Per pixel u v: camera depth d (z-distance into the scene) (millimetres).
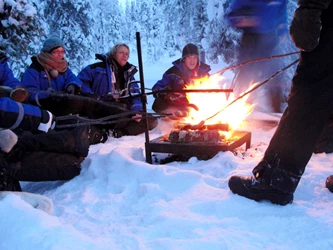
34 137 2650
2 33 5609
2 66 3711
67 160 2715
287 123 2020
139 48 2967
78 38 14781
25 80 4090
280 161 2039
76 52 14766
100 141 4023
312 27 1837
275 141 2068
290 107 2014
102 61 4781
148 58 29328
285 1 5023
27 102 4027
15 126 2348
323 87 1932
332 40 1893
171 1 18344
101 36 22047
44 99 4047
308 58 1938
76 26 14844
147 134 3078
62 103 4055
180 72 4664
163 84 4707
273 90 5387
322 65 1910
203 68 4809
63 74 4277
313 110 1953
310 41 1849
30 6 5762
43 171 2619
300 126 1980
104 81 4691
